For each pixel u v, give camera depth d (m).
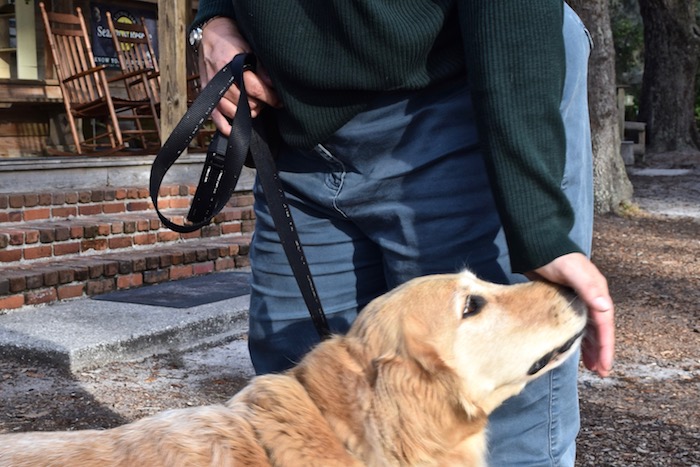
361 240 3.00
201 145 11.19
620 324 7.41
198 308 6.64
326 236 3.00
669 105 23.50
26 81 10.80
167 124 9.34
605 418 5.14
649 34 23.70
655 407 5.33
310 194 2.95
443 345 2.48
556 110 2.41
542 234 2.37
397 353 2.41
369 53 2.57
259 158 2.94
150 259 7.51
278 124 2.88
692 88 23.66
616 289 8.73
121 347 5.83
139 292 7.22
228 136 3.03
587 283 2.37
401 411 2.33
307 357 2.61
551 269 2.39
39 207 7.65
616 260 10.13
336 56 2.61
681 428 4.97
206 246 8.20
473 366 2.53
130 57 12.21
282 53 2.64
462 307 2.54
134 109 11.03
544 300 2.58
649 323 7.44
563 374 2.91
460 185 2.75
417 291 2.55
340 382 2.45
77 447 2.37
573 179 2.82
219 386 5.46
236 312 6.64
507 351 2.54
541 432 2.93
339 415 2.41
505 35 2.40
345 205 2.88
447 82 2.72
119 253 7.70
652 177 18.70
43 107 11.56
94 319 6.29
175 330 6.17
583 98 2.87
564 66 2.48
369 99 2.72
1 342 5.74
